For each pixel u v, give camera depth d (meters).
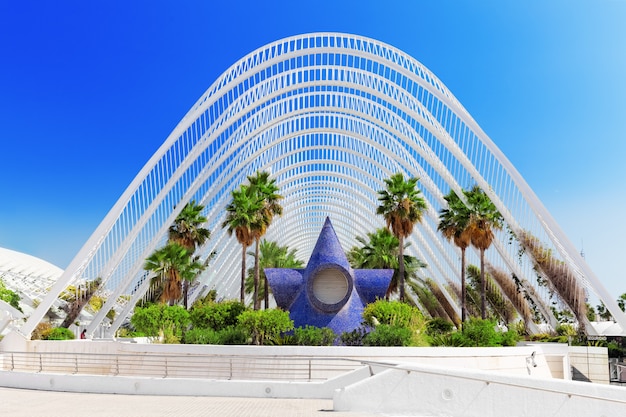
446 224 44.94
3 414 15.06
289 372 23.16
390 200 46.19
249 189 47.72
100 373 27.33
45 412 15.47
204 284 60.81
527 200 37.41
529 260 41.97
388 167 61.75
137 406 16.83
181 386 20.16
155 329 31.88
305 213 90.50
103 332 56.12
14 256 82.56
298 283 36.94
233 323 32.41
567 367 33.56
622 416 14.84
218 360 23.72
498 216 42.81
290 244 106.12
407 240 67.19
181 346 24.42
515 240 45.94
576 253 35.47
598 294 34.97
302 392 19.48
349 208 83.88
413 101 46.25
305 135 58.66
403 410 16.06
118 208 36.62
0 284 55.25
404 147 55.28
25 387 22.45
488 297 54.94
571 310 40.75
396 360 23.47
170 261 44.81
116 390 20.72
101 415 14.93
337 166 72.06
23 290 58.78
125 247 38.91
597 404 15.04
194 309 34.06
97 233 35.97
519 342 36.19
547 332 51.50
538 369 28.53
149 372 24.58
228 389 19.81
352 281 33.81
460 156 42.59
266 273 37.38
